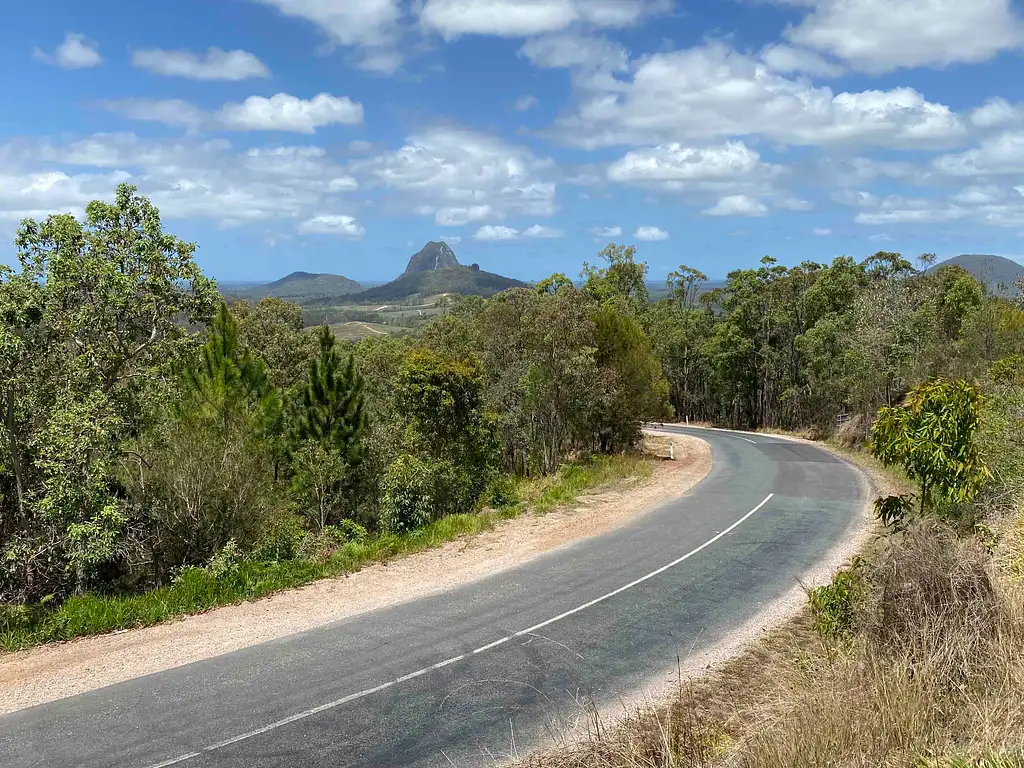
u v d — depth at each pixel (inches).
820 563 469.7
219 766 218.4
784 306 2298.2
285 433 945.5
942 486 295.4
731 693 267.9
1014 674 197.5
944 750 171.8
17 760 222.2
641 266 2677.2
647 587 415.2
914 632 225.8
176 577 482.3
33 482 565.9
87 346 633.6
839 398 1732.3
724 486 836.6
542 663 301.3
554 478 913.5
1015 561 312.0
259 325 1596.9
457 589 414.6
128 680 284.7
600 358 1218.6
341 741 233.9
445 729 242.1
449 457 1008.2
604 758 217.0
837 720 185.6
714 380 2551.7
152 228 702.5
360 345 2336.4
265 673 291.1
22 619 342.6
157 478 559.2
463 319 1963.6
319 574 444.5
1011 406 546.6
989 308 1146.7
